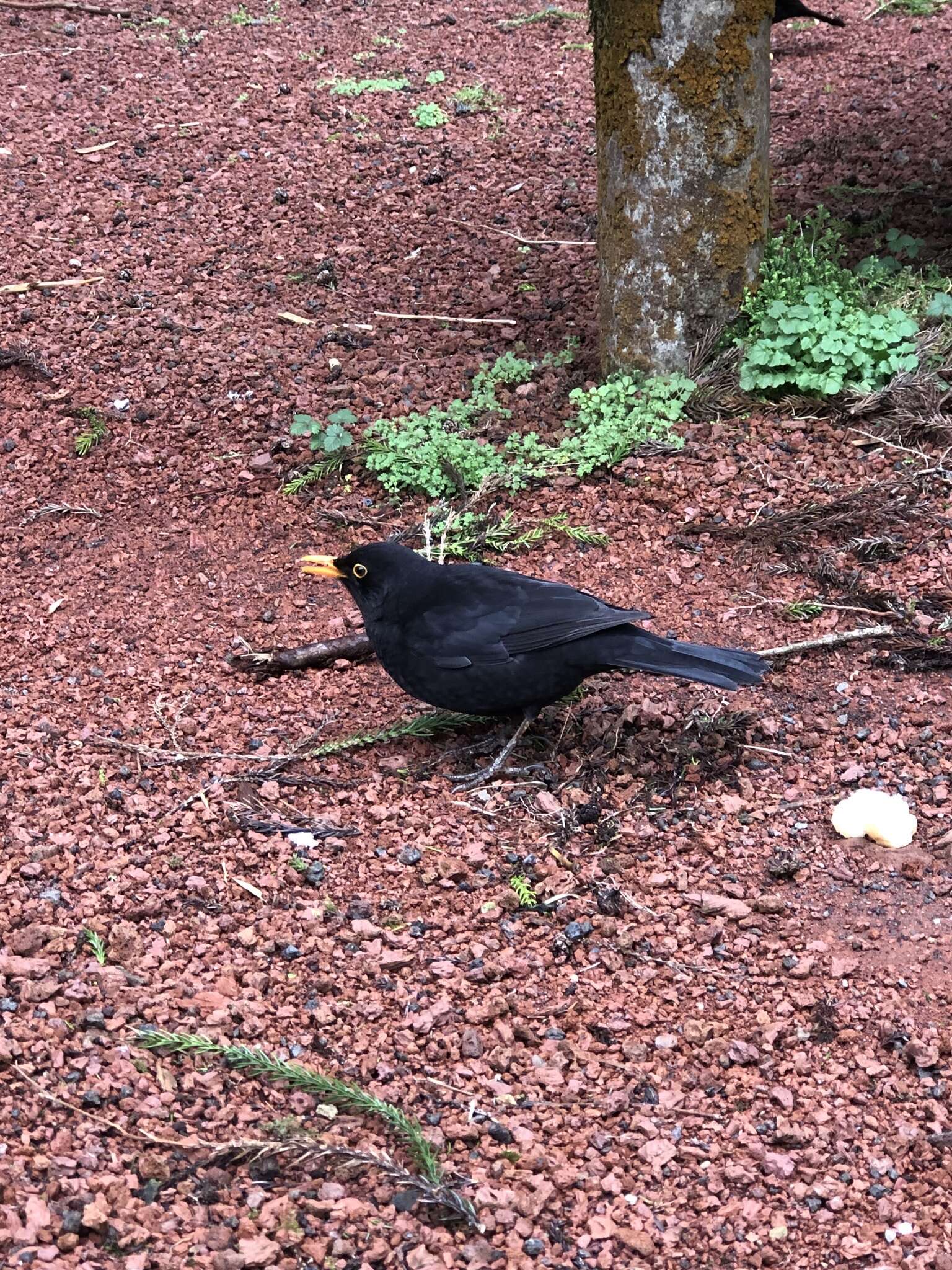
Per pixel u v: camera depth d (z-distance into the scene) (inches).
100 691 45.1
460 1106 34.0
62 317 61.5
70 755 42.5
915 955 37.3
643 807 41.1
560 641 40.3
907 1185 33.0
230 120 79.6
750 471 51.5
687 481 51.4
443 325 61.0
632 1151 33.5
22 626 48.0
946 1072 34.9
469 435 53.7
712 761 42.4
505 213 69.3
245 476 53.6
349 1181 32.5
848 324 53.2
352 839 40.2
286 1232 31.3
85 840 39.6
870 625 46.1
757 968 37.1
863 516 49.3
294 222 68.6
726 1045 35.3
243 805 40.9
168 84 84.7
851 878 39.1
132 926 37.1
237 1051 34.1
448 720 43.5
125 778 41.8
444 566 41.9
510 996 36.3
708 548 49.3
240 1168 32.6
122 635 47.4
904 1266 31.6
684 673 39.9
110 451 55.3
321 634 47.2
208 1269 30.7
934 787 41.3
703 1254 31.8
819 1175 33.1
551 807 40.9
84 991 35.4
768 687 44.6
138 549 51.3
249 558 50.6
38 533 52.1
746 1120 34.1
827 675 44.8
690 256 52.8
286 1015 35.5
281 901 38.3
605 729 43.4
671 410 53.3
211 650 46.8
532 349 59.2
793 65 87.2
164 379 58.0
